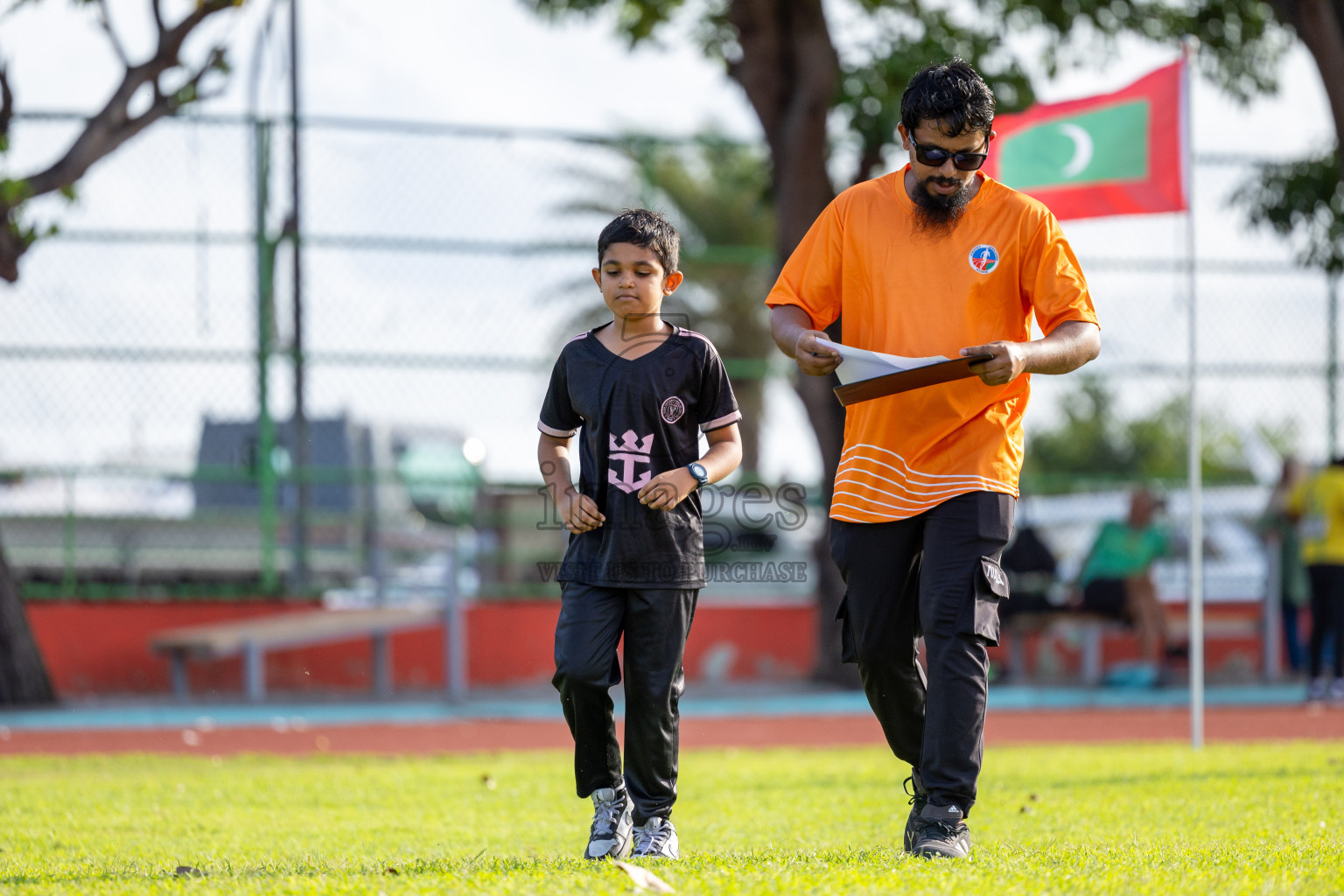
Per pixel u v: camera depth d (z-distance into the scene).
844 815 17.94
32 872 12.42
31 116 37.25
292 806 19.22
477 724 34.75
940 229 12.62
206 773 24.30
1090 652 43.62
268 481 39.41
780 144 41.66
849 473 12.85
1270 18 45.09
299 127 38.91
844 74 43.69
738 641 45.22
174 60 33.53
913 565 12.87
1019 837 14.77
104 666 40.22
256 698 38.56
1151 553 43.25
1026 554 43.72
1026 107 43.38
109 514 40.16
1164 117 27.77
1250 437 48.47
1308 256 44.81
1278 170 44.34
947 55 43.25
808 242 13.40
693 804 19.39
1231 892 9.46
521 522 42.34
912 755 13.41
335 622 39.16
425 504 40.03
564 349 12.91
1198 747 26.84
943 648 12.20
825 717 37.38
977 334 12.66
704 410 12.77
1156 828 15.35
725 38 47.66
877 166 44.78
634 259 12.43
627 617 12.54
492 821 17.70
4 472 38.47
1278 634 45.84
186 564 41.00
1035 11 45.19
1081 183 28.16
